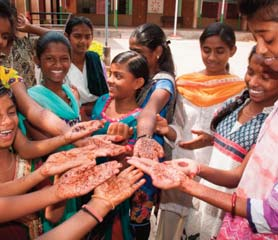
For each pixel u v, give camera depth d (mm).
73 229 1145
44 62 1910
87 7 17750
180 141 1967
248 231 1337
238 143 1596
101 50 4539
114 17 17391
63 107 1862
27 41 2748
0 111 1345
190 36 16938
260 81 1509
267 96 1537
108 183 1225
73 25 2688
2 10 1874
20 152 1524
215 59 2125
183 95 2180
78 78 2686
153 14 18703
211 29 2109
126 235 1898
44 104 1812
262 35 994
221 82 2137
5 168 1438
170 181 1209
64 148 1737
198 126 2123
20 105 1655
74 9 17094
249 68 1557
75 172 1236
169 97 1940
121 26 17938
